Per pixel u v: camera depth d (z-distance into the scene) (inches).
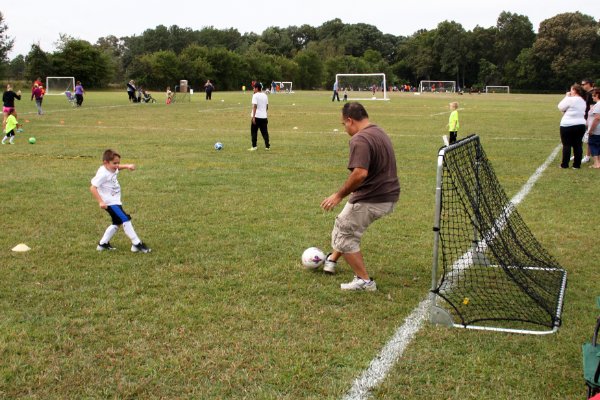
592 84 494.0
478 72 4443.9
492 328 185.6
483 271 240.8
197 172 475.2
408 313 198.8
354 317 194.9
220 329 184.1
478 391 148.6
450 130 689.6
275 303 205.9
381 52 5383.9
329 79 4170.8
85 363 161.5
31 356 165.0
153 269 240.8
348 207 214.5
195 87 3462.1
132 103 1630.2
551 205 359.6
